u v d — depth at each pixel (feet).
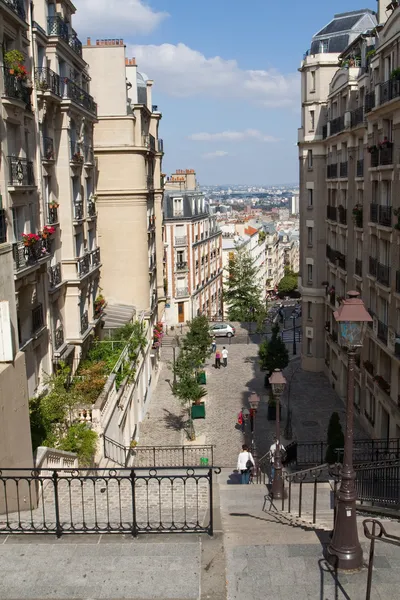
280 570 32.22
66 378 76.95
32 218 71.51
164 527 36.42
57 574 32.07
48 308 77.20
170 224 206.28
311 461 87.76
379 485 61.87
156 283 144.77
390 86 79.10
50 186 81.56
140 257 120.37
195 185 248.52
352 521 32.24
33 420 61.16
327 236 133.39
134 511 35.47
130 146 115.85
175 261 209.46
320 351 139.44
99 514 44.65
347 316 31.45
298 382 133.18
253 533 36.91
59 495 49.80
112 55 114.62
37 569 32.58
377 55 87.56
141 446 97.60
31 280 68.64
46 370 76.33
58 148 83.25
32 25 72.13
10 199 63.62
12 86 63.05
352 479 32.45
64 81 81.92
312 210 135.44
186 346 120.16
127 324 106.01
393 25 80.48
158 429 107.34
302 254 140.77
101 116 115.65
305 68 132.87
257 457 86.38
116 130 115.96
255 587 30.81
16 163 64.28
